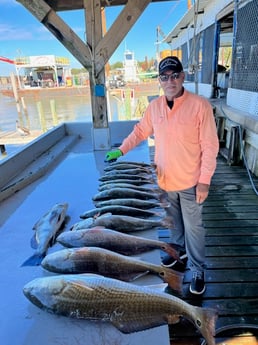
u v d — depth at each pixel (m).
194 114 1.59
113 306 1.16
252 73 4.41
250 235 2.72
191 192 1.74
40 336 1.15
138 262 1.46
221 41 11.20
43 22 3.34
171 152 1.70
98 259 1.43
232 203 3.43
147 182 2.60
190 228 1.82
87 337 1.13
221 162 5.04
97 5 3.30
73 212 2.27
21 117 16.05
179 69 1.54
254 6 4.21
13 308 1.31
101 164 3.49
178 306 1.18
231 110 5.05
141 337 1.12
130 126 5.04
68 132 5.20
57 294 1.20
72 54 3.57
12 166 3.04
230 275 2.16
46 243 1.76
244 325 1.67
